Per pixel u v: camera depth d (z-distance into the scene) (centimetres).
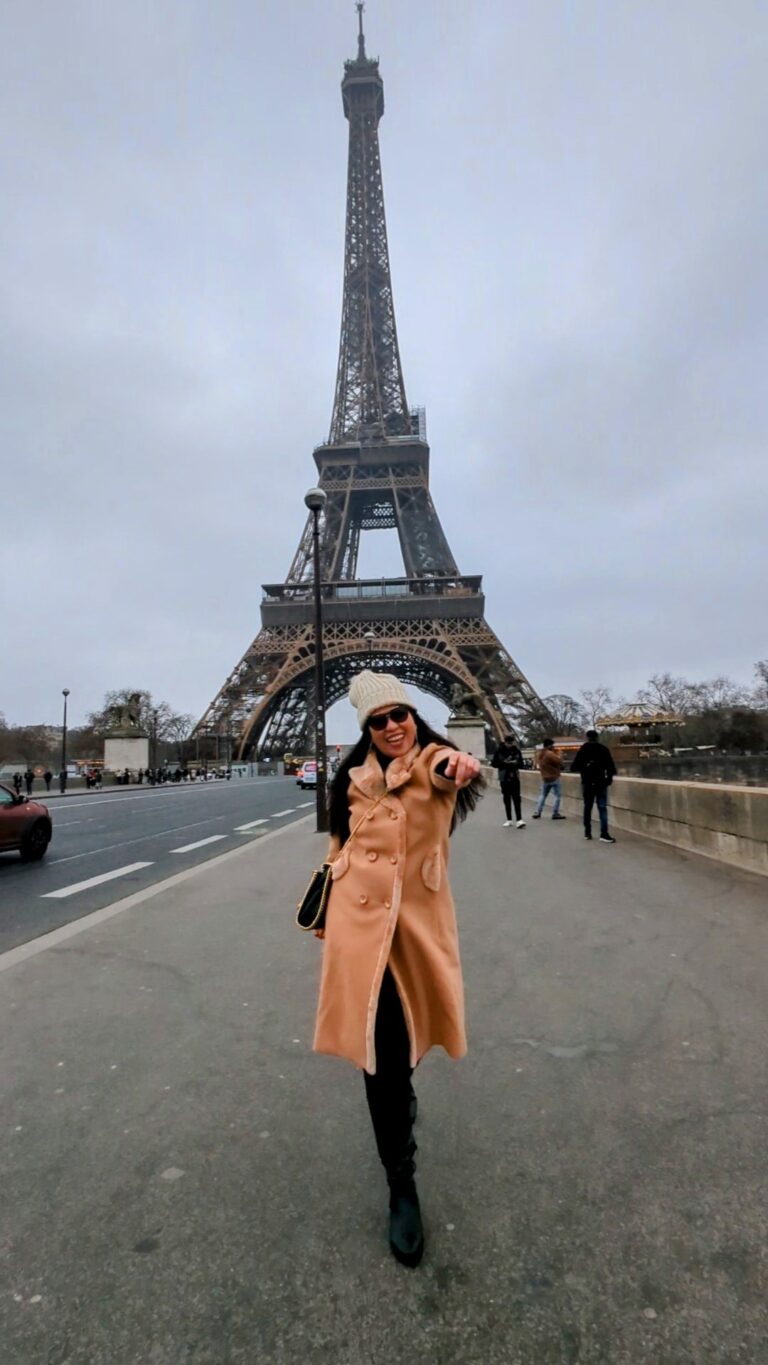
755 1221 251
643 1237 244
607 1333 205
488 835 1373
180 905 802
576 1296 219
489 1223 254
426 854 268
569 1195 269
